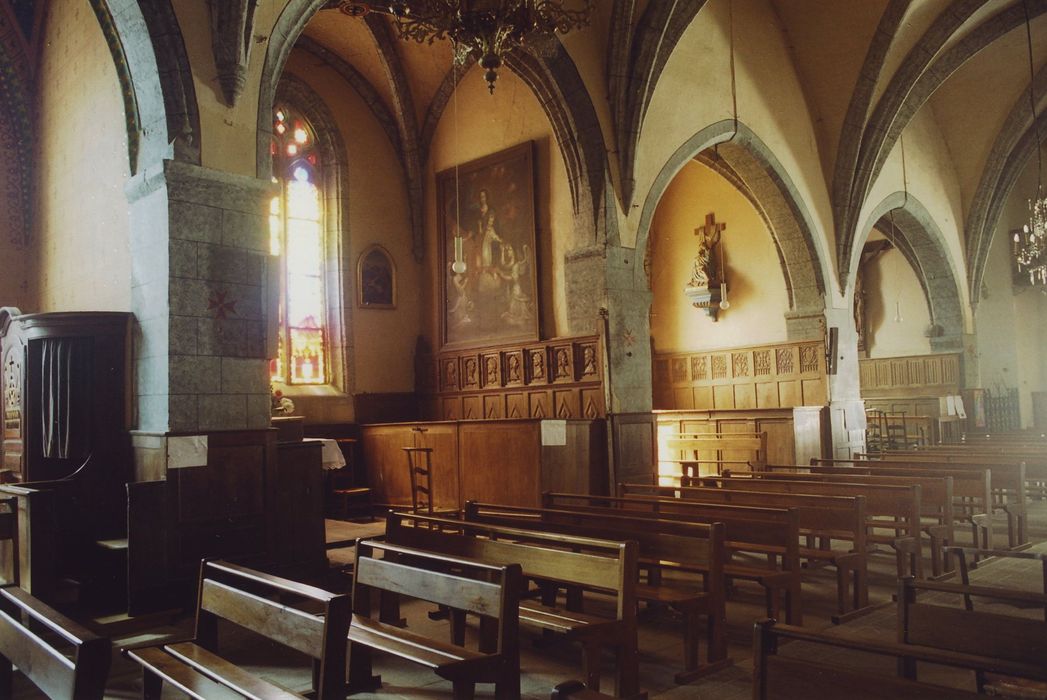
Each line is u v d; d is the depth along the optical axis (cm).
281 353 1725
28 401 1024
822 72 2008
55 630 400
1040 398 3039
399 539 830
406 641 539
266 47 998
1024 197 3045
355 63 1827
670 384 2300
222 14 945
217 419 937
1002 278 3034
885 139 2103
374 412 1805
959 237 2712
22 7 1485
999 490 1499
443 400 1825
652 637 781
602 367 1502
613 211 1526
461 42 908
